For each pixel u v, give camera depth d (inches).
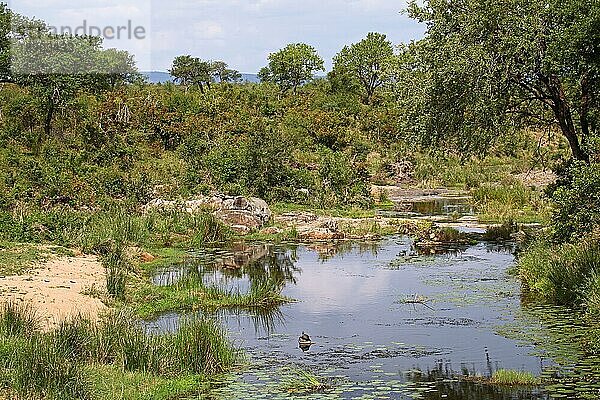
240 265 839.7
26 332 472.1
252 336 546.3
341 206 1341.0
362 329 563.5
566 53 700.0
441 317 594.9
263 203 1146.0
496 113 775.7
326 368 467.8
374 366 471.8
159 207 1074.7
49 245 820.0
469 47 735.7
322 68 3319.4
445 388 428.1
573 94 816.3
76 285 646.5
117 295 626.8
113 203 1082.1
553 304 622.8
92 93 1786.4
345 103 2440.9
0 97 1588.3
